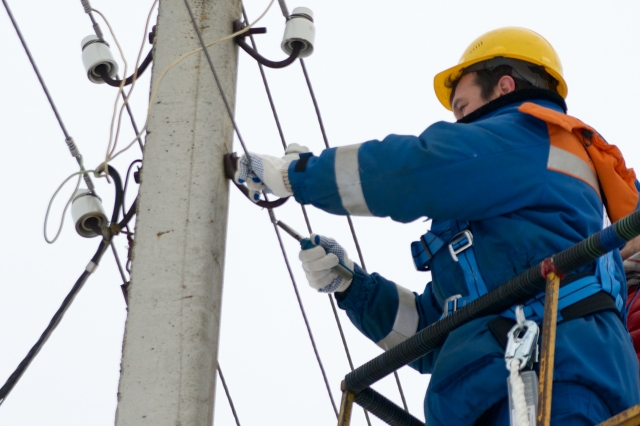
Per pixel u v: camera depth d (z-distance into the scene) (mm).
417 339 5961
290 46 7121
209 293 6324
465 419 5777
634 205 6434
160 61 6934
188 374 6082
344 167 6246
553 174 6117
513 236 6004
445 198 6035
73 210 7035
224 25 7109
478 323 5883
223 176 6688
